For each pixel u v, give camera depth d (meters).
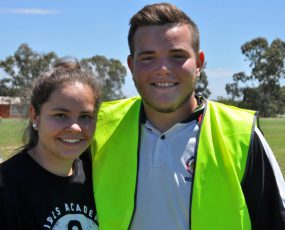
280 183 3.18
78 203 3.30
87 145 3.34
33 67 64.00
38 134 3.29
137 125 3.46
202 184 3.21
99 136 3.62
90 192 3.40
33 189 3.14
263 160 3.21
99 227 3.31
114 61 71.25
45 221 3.12
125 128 3.53
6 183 3.06
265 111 68.75
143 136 3.41
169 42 3.27
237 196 3.14
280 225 3.11
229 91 71.38
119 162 3.44
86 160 3.58
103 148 3.56
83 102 3.24
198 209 3.17
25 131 3.45
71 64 3.57
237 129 3.30
